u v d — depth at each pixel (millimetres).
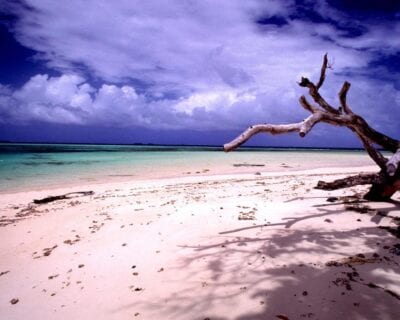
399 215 6145
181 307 3393
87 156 45625
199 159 38969
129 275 4352
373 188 7242
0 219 8680
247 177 17156
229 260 4441
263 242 5059
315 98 7227
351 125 6461
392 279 3594
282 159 40062
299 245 4805
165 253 4992
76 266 4973
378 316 2951
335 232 5324
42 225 7809
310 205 7504
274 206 7703
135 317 3318
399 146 6754
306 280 3684
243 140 4676
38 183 16203
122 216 7891
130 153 59750
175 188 13055
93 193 12633
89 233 6750
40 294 4184
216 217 6852
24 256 5832
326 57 6777
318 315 3025
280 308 3184
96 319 3391
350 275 3723
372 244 4691
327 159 40781
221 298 3473
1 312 3834
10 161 32438
